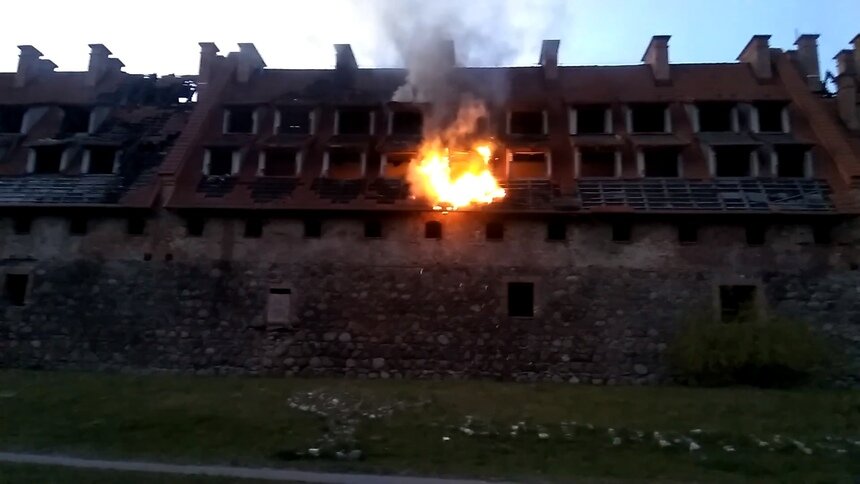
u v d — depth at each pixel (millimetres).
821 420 19156
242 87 34500
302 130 32375
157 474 12914
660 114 31453
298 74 35625
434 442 16688
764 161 29078
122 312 28562
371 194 29000
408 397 21734
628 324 27359
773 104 30438
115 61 36906
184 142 31266
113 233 29344
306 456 15398
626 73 34281
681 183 28656
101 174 31031
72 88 35438
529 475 14266
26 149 32500
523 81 34406
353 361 27688
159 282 28750
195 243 29000
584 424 18297
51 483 11742
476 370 27312
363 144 30438
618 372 26953
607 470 14797
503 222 28594
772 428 18281
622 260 27953
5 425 17766
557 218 28297
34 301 28906
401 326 27891
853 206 27016
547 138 30969
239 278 28641
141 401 20500
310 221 29172
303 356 27828
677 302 27406
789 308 27016
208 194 29266
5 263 29406
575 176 29297
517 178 29469
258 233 29172
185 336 28203
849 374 26125
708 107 31062
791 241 27594
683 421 18938
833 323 26688
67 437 16812
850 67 34344
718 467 15117
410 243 28625
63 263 29219
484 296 27953
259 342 28047
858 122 31047
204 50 35156
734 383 25859
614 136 30453
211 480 12531
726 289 27703
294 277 28562
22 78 35625
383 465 14820
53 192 30016
